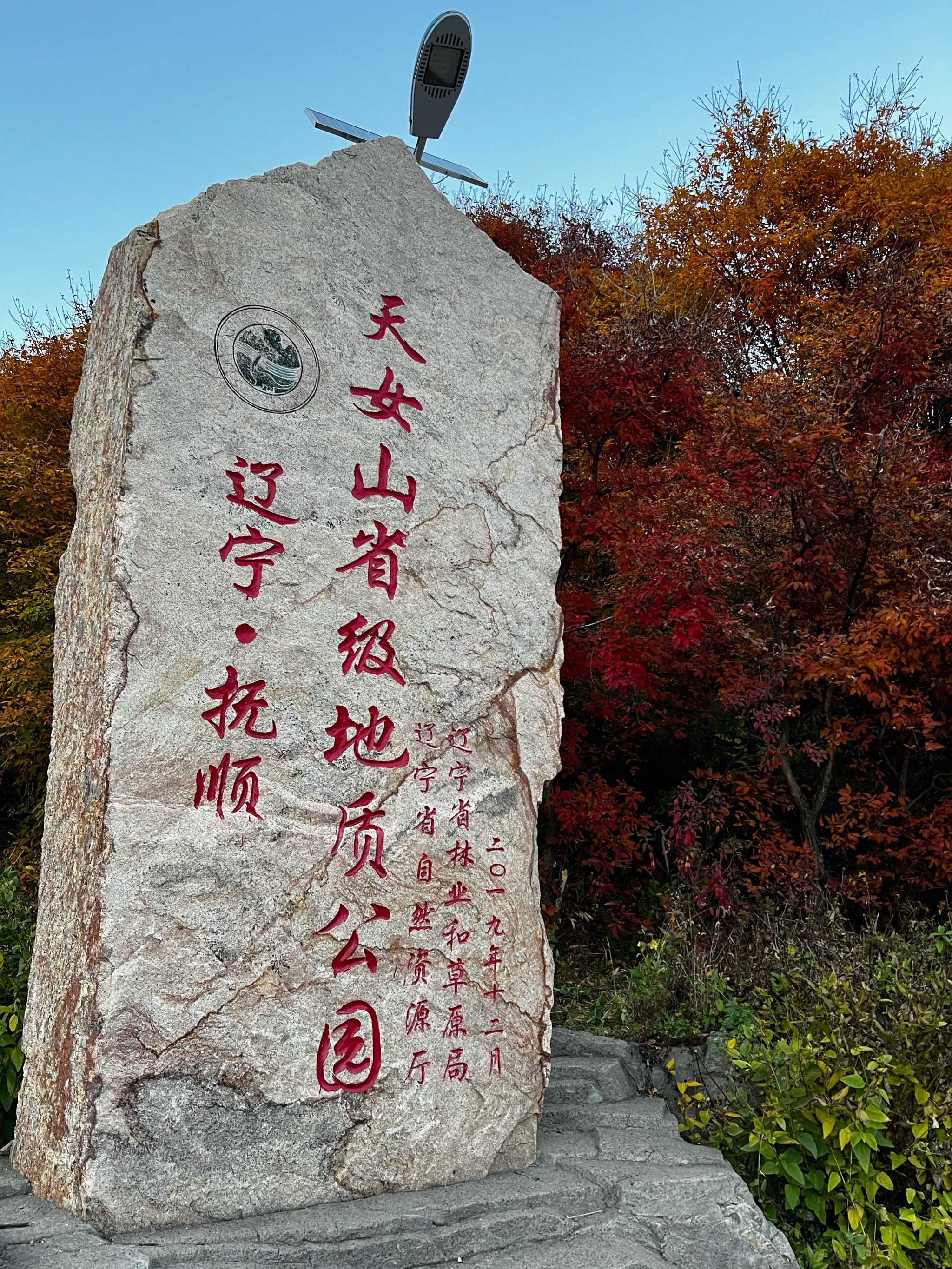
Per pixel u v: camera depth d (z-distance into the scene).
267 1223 2.76
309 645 3.15
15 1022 3.36
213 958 2.86
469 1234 2.88
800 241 9.23
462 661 3.45
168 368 3.03
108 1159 2.65
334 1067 3.01
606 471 5.76
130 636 2.87
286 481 3.18
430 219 3.66
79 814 2.97
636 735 6.91
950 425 6.98
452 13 3.99
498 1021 3.35
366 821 3.17
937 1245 3.40
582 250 11.38
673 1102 4.05
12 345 8.96
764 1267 3.04
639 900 6.23
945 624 4.96
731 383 8.36
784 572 5.65
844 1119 3.43
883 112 9.88
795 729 6.26
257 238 3.26
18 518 7.46
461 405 3.60
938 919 5.45
